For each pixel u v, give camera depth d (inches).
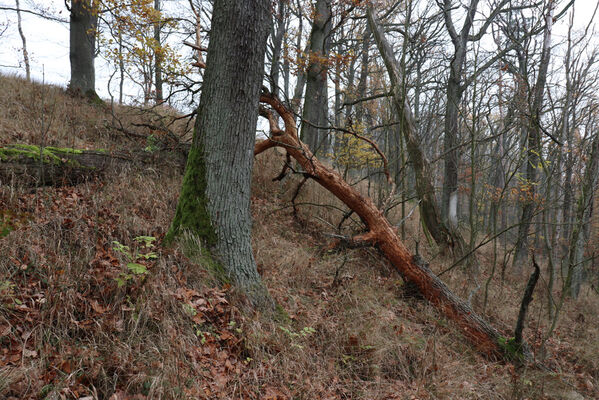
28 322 102.3
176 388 98.5
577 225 218.2
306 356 137.3
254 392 114.9
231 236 151.5
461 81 377.1
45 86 345.1
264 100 229.3
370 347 152.1
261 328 137.9
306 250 239.0
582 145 254.4
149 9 330.3
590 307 318.7
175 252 142.3
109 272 124.3
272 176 317.4
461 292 261.7
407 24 290.8
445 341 187.0
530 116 252.4
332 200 319.3
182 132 317.7
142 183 219.0
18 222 139.3
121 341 106.4
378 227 223.8
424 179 329.4
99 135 273.3
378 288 221.3
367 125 446.9
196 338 119.0
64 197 177.5
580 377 192.4
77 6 364.2
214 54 150.6
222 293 140.3
